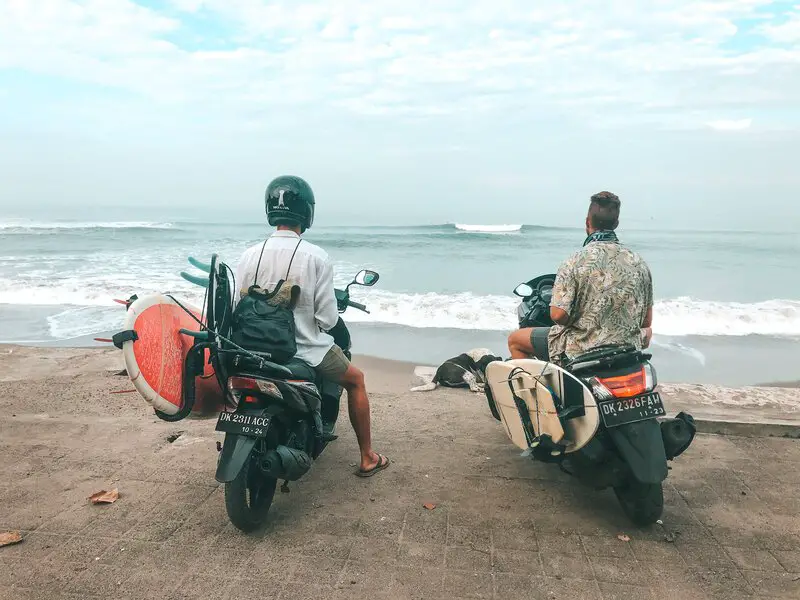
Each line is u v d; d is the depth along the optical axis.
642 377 3.17
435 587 2.72
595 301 3.36
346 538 3.12
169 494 3.58
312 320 3.39
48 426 4.67
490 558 2.95
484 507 3.47
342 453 4.25
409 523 3.28
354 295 13.88
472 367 6.43
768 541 3.13
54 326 10.38
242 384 3.09
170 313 3.10
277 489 3.66
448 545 3.06
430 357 8.92
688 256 25.89
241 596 2.64
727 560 2.96
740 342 10.23
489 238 34.69
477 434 4.64
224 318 3.16
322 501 3.53
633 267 3.41
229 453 2.99
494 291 15.26
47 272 16.61
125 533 3.14
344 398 5.69
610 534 3.19
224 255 22.23
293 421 3.33
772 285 17.19
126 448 4.26
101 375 6.16
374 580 2.77
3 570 2.80
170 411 3.02
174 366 3.05
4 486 3.66
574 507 3.49
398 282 17.02
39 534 3.12
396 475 3.89
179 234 34.56
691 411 5.08
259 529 3.20
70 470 3.90
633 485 3.14
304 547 3.03
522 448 3.57
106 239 29.69
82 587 2.68
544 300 4.36
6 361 6.73
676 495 3.64
